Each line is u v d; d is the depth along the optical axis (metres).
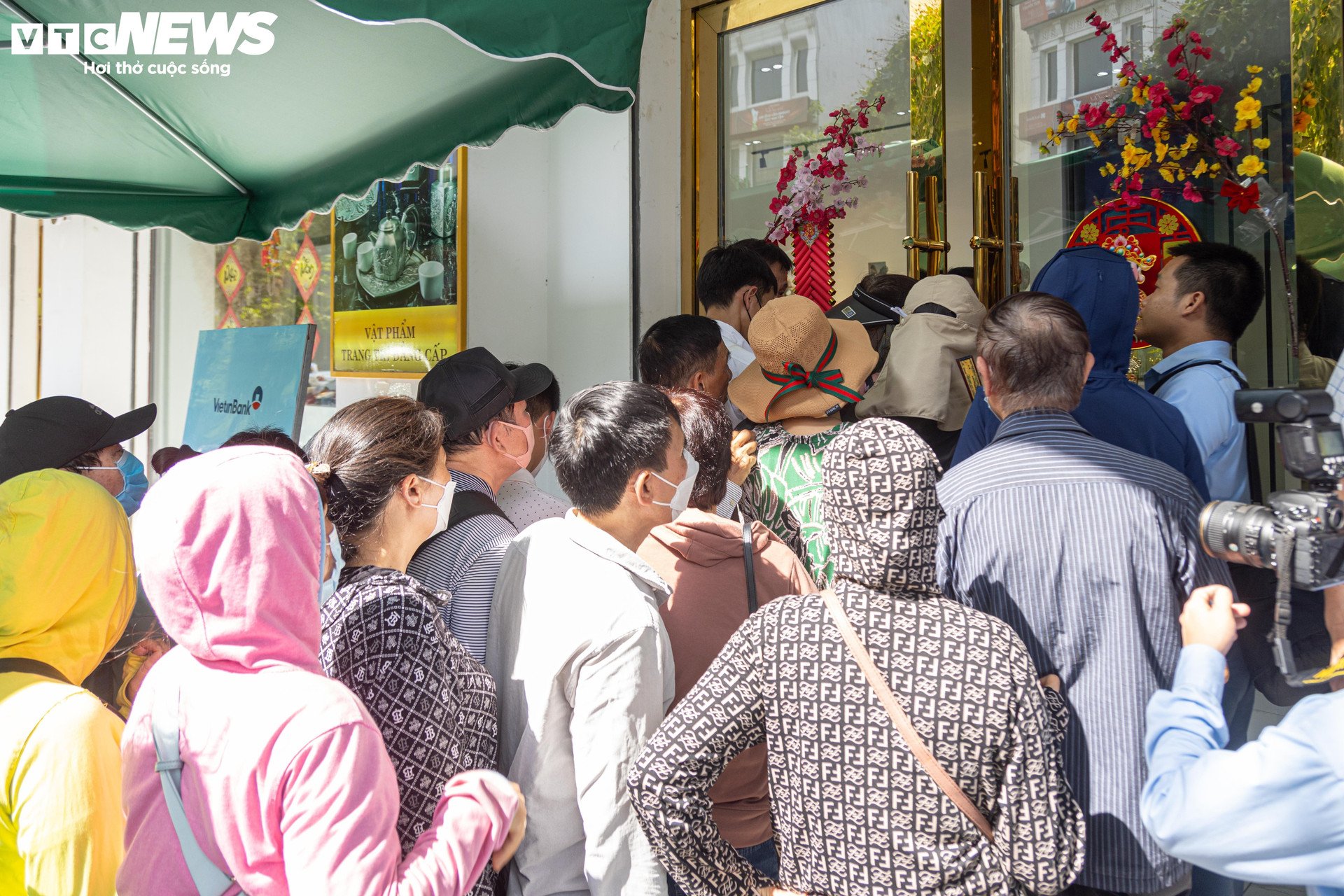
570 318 4.68
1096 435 2.03
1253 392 1.36
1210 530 1.42
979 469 1.79
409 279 4.90
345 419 1.67
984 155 3.58
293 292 6.50
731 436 2.11
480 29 2.14
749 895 1.54
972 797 1.38
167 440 7.40
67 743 1.41
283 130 3.36
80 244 7.49
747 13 4.23
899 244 3.89
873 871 1.40
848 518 1.45
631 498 1.76
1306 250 2.78
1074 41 3.40
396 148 3.43
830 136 4.04
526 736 1.67
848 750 1.40
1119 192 3.33
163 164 3.66
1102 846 1.64
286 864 1.16
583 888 1.69
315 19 2.54
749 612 1.91
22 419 2.67
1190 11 3.13
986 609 1.73
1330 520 1.27
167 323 7.41
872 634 1.42
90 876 1.39
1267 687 2.12
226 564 1.24
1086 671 1.66
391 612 1.49
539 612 1.71
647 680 1.64
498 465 2.39
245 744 1.18
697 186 4.44
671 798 1.48
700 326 2.78
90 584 1.62
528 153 4.72
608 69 2.35
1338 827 1.10
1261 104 3.01
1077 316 1.81
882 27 3.87
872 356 2.57
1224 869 1.18
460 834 1.31
